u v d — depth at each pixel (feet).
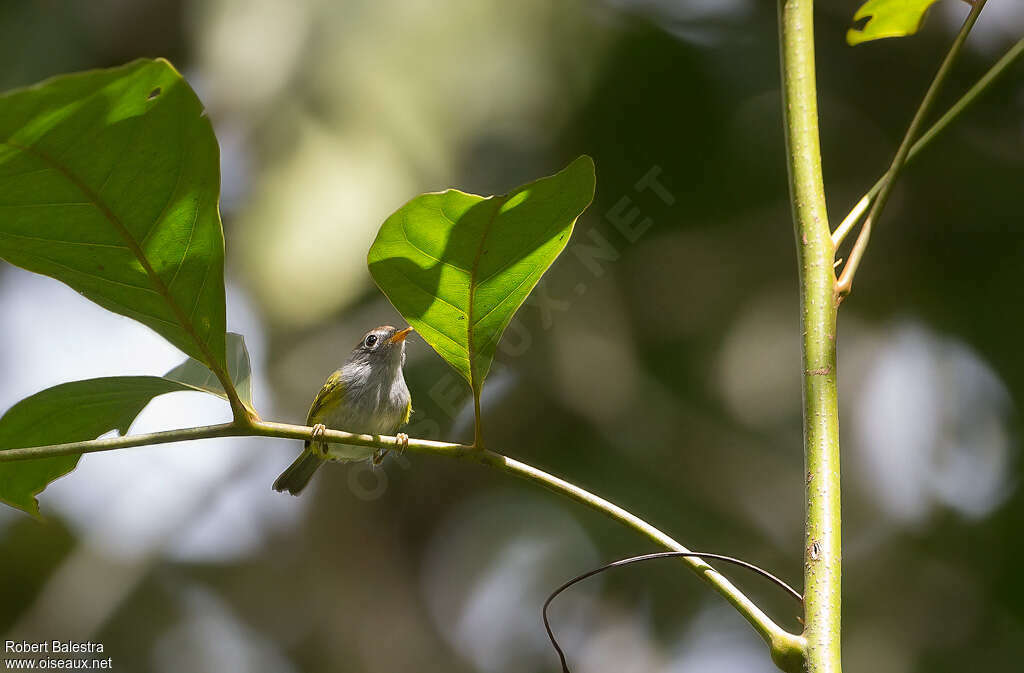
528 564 49.14
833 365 10.42
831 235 11.00
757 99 39.81
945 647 41.52
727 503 42.86
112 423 14.25
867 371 44.50
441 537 49.52
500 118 33.04
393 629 47.70
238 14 31.09
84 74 9.45
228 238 29.71
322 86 30.63
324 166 29.81
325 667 47.37
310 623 48.65
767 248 43.68
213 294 11.87
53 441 14.20
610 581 47.06
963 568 42.52
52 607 43.39
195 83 35.50
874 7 15.47
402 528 49.19
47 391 13.61
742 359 44.62
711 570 10.31
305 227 29.22
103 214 11.10
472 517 49.32
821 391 10.32
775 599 41.78
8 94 9.38
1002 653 41.06
